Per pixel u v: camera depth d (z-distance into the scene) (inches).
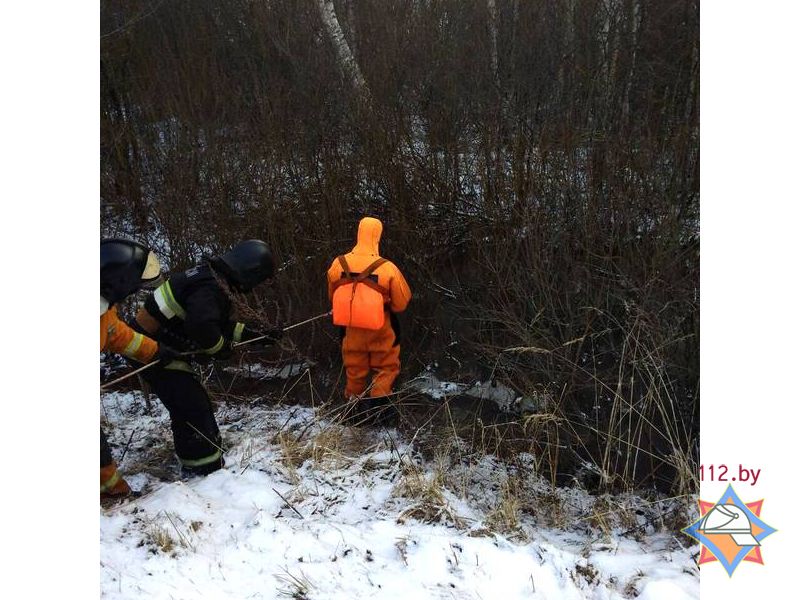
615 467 145.5
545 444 154.1
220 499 133.0
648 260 172.2
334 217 207.8
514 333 171.0
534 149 194.4
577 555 113.9
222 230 214.5
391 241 203.2
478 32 215.5
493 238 195.0
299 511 128.9
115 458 157.4
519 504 136.9
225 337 141.6
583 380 166.1
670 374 156.2
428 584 100.8
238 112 228.7
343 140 217.3
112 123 242.1
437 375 187.8
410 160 208.1
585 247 179.0
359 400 166.1
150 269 125.4
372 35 228.2
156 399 188.2
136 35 258.7
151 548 109.0
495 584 101.9
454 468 149.0
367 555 108.4
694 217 181.3
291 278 206.1
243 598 96.0
